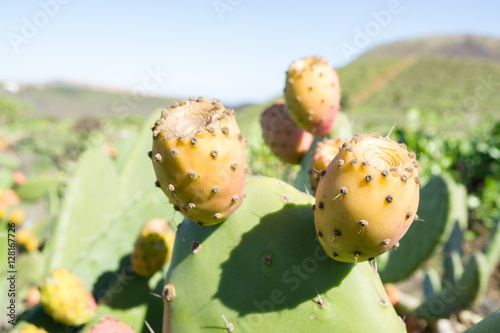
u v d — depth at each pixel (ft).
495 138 4.81
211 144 0.69
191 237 0.90
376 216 0.64
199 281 0.87
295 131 1.41
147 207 1.63
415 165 0.65
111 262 1.59
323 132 1.24
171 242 1.30
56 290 1.22
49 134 10.25
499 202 4.33
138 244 1.28
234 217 0.87
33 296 1.71
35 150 8.71
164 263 1.30
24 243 2.50
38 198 4.30
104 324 0.95
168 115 0.72
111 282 1.56
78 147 8.52
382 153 0.68
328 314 0.81
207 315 0.87
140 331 1.31
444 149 4.80
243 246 0.86
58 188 3.34
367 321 0.80
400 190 0.63
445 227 1.79
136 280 1.32
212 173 0.70
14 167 7.13
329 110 1.20
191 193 0.72
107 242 1.60
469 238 4.23
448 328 1.88
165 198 1.64
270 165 3.53
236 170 0.72
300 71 1.17
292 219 0.86
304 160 1.43
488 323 0.71
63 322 1.26
